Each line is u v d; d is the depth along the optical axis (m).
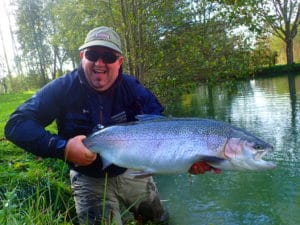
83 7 3.19
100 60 1.02
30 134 0.95
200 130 0.85
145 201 1.26
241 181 1.76
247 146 0.83
